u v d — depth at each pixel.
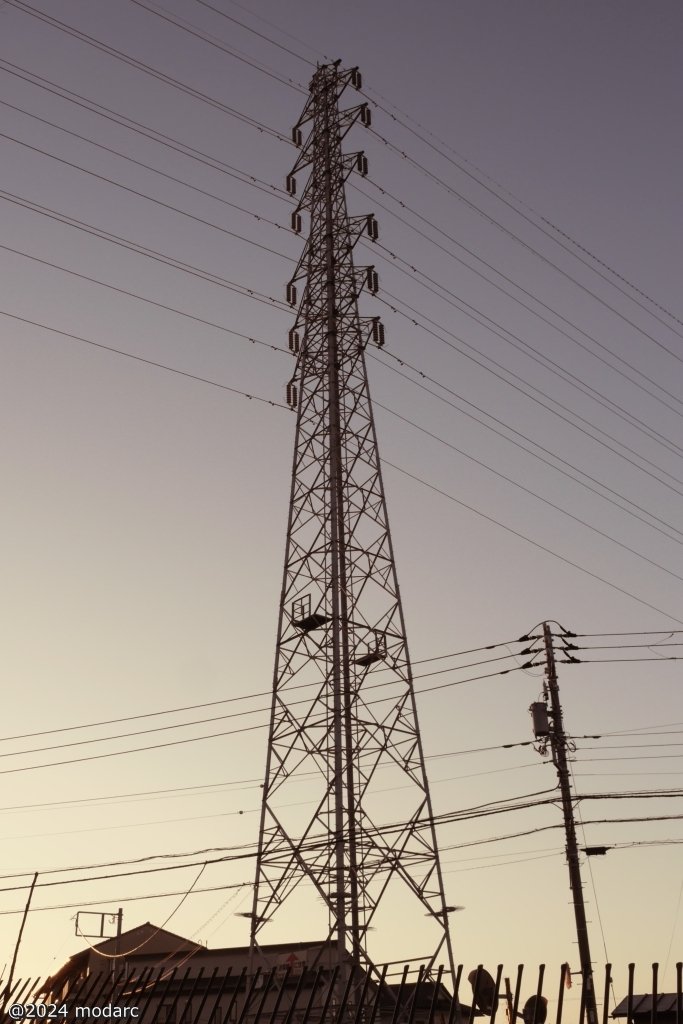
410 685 40.47
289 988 39.53
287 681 41.91
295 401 46.59
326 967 37.50
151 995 26.70
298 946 45.62
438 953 36.06
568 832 34.19
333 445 44.22
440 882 36.91
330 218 48.88
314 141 51.31
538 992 19.70
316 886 37.28
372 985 34.56
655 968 18.31
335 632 41.38
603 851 33.88
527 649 37.53
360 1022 23.33
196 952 52.38
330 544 42.97
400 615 41.50
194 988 25.69
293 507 44.62
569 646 37.50
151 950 62.31
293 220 50.91
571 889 33.31
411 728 39.78
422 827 37.91
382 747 39.81
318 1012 36.81
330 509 43.47
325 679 41.06
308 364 46.78
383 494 43.31
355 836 38.06
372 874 37.62
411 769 39.06
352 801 38.84
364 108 50.59
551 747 35.50
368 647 41.47
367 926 36.50
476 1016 21.89
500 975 20.22
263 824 39.62
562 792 34.81
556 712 35.97
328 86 51.97
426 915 36.62
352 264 47.81
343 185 49.94
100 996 27.56
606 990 18.62
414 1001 22.34
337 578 42.19
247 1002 24.34
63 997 28.53
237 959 51.28
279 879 38.53
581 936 32.41
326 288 47.53
